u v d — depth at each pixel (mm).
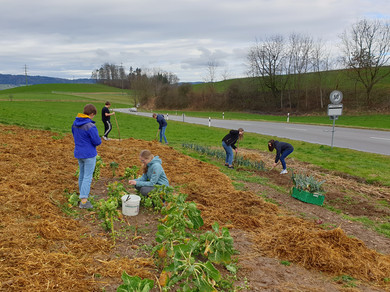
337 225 5840
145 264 3703
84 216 4957
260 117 45906
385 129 23828
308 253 4223
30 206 4887
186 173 8680
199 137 20234
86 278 3309
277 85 64500
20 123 15523
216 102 70875
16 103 47188
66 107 47656
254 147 15773
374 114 43250
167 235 3621
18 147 9117
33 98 66812
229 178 8633
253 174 9805
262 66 61406
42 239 3947
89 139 5180
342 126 27453
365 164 11609
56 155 8836
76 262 3561
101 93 115000
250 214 5926
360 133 22078
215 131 24266
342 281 3789
